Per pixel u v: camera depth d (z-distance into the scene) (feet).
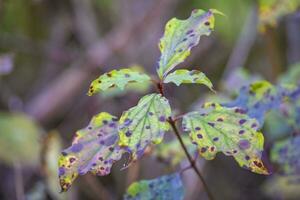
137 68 2.97
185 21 1.96
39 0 4.60
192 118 1.93
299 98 2.47
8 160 3.54
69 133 4.70
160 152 2.47
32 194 3.43
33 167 3.76
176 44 1.93
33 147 3.57
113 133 1.99
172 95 4.61
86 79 4.74
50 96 4.67
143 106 1.85
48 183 3.25
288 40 4.15
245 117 1.90
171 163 2.46
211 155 1.89
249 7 4.61
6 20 4.65
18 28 4.77
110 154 1.96
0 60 3.45
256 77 3.08
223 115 1.92
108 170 1.94
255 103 2.36
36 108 4.65
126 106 4.16
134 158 1.80
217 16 4.73
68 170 1.94
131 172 3.13
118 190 4.17
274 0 3.08
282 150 2.57
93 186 3.78
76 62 4.81
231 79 3.09
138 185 2.13
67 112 4.71
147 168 3.59
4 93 4.63
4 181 4.42
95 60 4.74
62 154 1.96
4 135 3.55
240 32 4.75
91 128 2.00
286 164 2.56
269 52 3.74
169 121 1.99
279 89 2.38
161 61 1.93
